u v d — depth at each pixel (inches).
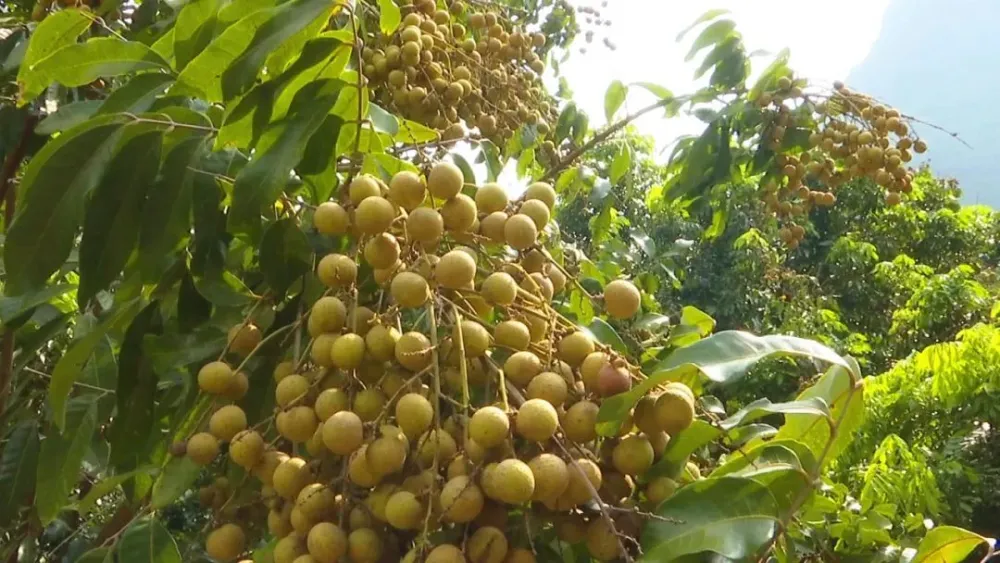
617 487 23.3
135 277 31.7
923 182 163.0
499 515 22.9
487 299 25.7
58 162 27.6
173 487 26.9
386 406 23.9
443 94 45.5
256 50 27.0
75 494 54.8
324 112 28.0
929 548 25.6
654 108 57.2
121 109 29.5
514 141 57.4
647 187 130.7
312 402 26.2
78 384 36.4
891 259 156.1
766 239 142.3
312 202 30.3
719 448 32.0
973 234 158.6
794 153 63.9
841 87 60.9
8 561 47.3
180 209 29.0
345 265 26.2
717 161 60.1
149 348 30.1
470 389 27.3
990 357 87.7
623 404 22.1
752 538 20.9
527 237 26.4
